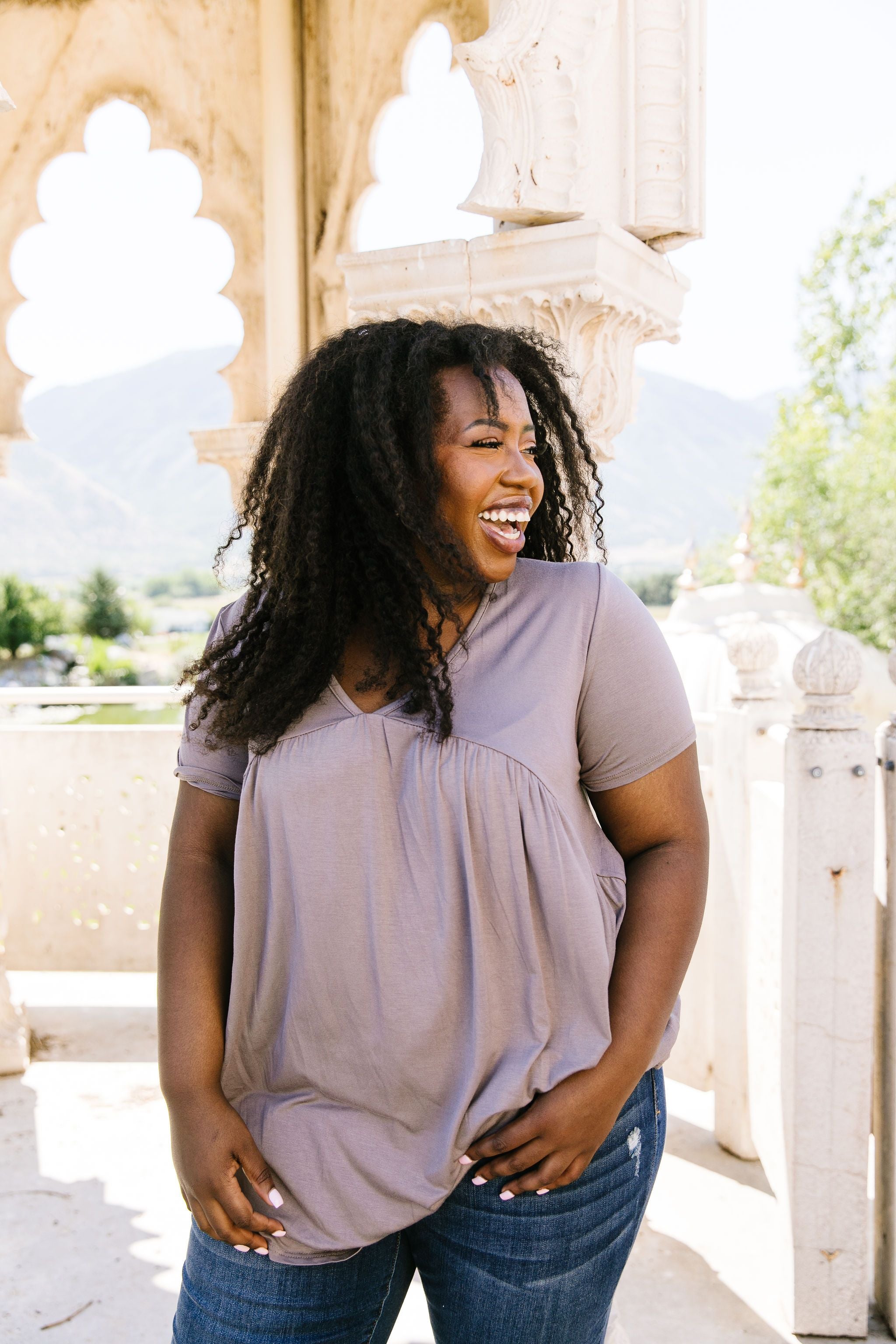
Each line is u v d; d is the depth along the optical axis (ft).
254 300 13.79
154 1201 8.53
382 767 3.57
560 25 7.14
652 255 7.63
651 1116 4.00
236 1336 3.75
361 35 13.11
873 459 54.19
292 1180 3.66
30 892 12.96
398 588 3.69
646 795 3.92
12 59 13.70
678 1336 6.91
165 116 13.74
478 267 7.21
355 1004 3.58
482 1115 3.50
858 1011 6.61
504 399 3.74
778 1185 7.34
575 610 3.78
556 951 3.60
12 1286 7.47
